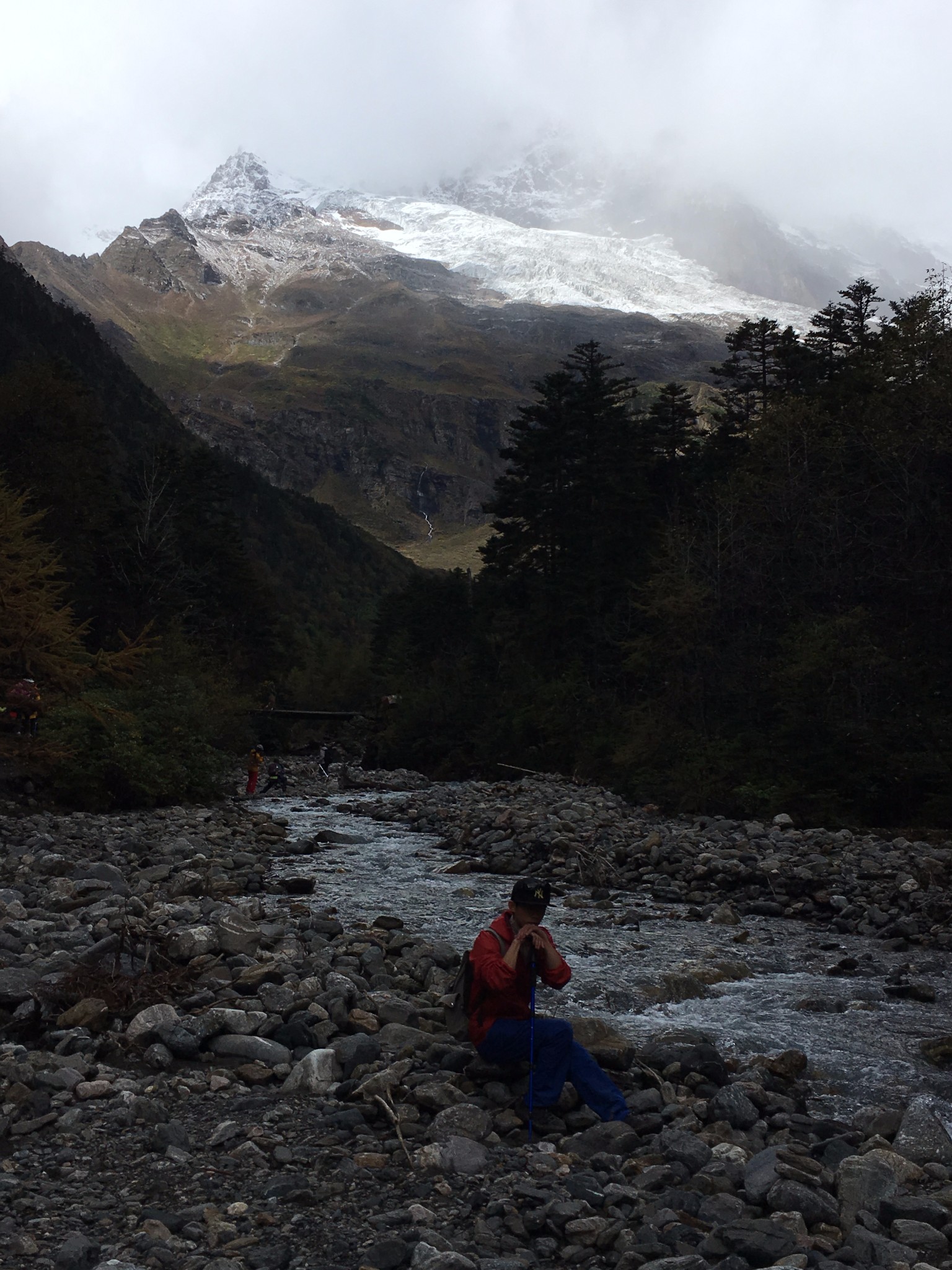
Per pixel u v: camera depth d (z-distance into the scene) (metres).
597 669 42.50
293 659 72.44
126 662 19.98
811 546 30.06
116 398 132.50
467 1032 6.37
